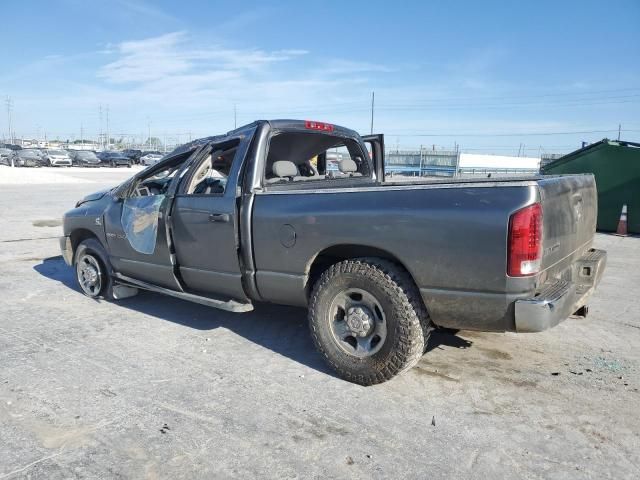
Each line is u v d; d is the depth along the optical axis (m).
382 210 3.79
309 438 3.29
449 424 3.46
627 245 10.59
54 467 2.97
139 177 5.68
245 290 4.72
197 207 4.86
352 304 4.02
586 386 4.00
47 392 3.88
